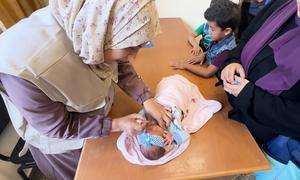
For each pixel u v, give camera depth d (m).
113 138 0.85
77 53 0.67
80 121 0.76
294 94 0.74
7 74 0.63
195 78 1.14
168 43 1.45
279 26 0.83
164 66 1.22
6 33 0.71
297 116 0.72
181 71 1.19
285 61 0.75
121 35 0.58
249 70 0.89
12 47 0.64
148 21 0.57
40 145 0.96
